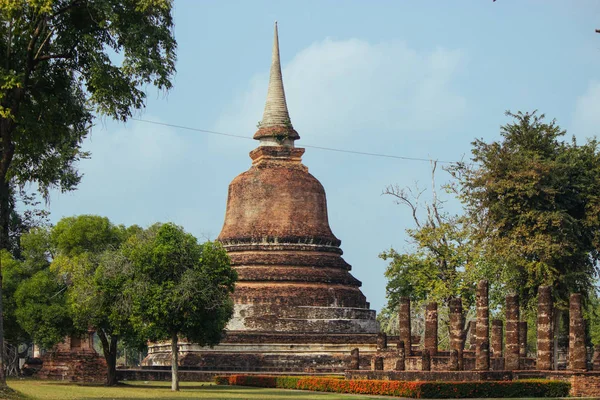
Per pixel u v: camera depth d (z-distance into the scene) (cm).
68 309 5181
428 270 6266
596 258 5684
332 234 7156
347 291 6831
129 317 4697
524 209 5494
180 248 4622
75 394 3772
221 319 4756
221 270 4744
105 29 3250
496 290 6047
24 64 3228
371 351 6525
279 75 7362
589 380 4312
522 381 4200
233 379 5547
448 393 4009
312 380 4819
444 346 7912
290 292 6625
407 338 5684
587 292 5631
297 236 6881
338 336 6481
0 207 3503
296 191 7031
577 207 5675
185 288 4488
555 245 5209
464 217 6081
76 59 3334
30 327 5234
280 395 4156
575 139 5803
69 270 5284
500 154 5631
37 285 5325
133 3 3173
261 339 6353
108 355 5225
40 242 5866
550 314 4788
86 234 5503
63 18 3219
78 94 3438
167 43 3247
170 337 4641
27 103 3334
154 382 5772
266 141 7231
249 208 7000
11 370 6738
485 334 4597
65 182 5928
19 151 3462
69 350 5850
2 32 3153
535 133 5778
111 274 4816
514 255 5362
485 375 4319
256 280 6638
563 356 5853
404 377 4512
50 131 3419
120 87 3191
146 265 4591
